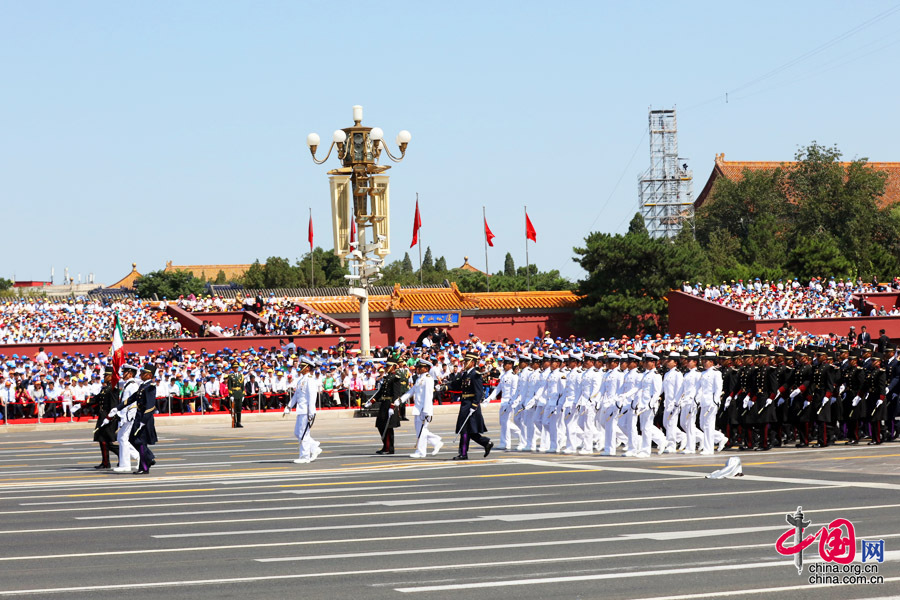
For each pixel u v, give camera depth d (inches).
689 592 549.3
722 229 5036.9
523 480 1074.1
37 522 832.9
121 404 1249.4
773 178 5108.3
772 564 620.4
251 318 3225.9
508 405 1451.8
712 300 3344.0
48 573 619.2
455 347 2891.2
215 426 2197.3
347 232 2390.5
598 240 3612.2
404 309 3420.3
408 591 559.5
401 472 1187.3
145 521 830.5
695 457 1306.6
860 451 1327.5
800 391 1382.9
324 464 1294.3
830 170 4825.3
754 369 1387.8
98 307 3238.2
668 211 5812.0
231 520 826.8
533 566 622.2
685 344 2842.0
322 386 2469.2
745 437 1392.7
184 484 1106.7
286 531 766.5
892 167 5905.5
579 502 893.8
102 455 1390.3
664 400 1387.8
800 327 3174.2
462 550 677.3
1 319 3009.4
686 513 817.5
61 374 2364.7
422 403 1352.1
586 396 1376.7
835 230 4635.8
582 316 3543.3
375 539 725.3
